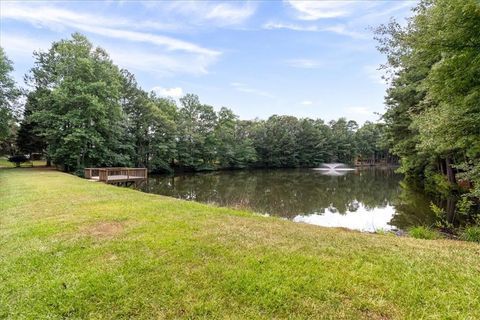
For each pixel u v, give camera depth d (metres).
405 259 3.41
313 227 5.25
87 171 16.97
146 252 3.60
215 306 2.41
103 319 2.25
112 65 24.98
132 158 29.55
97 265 3.21
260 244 3.94
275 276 2.93
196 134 36.00
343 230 5.25
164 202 7.46
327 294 2.59
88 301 2.49
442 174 14.70
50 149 22.89
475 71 4.60
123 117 25.58
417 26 6.23
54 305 2.44
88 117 22.03
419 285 2.75
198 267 3.15
